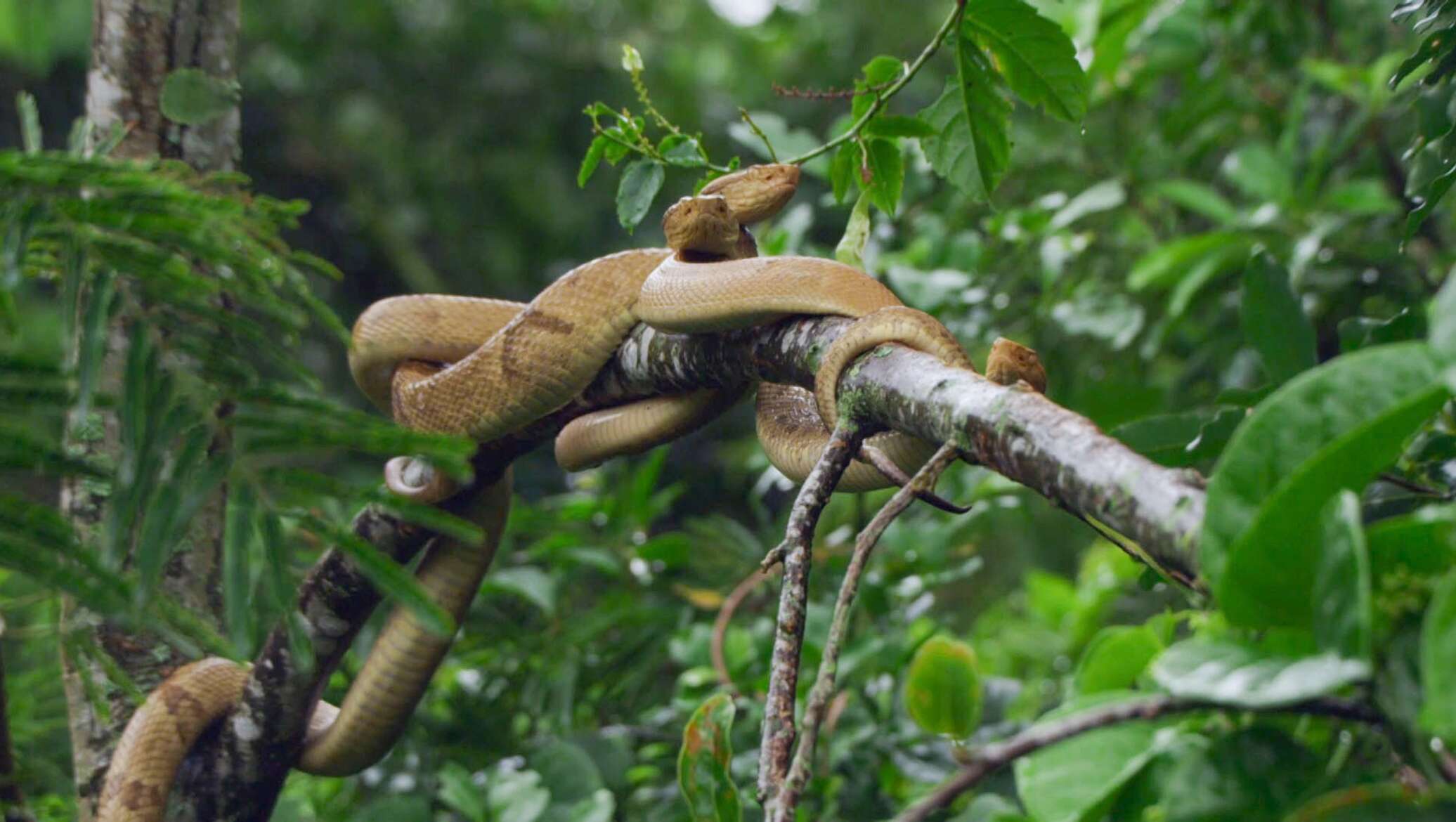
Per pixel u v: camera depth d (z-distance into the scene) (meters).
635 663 1.92
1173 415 1.62
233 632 1.46
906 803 1.78
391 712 1.68
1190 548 1.38
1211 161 2.27
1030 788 1.43
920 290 1.95
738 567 1.95
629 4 5.12
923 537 1.89
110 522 1.47
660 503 1.99
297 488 1.48
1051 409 1.43
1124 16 2.01
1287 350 1.64
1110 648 1.54
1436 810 1.19
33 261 1.58
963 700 1.50
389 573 1.48
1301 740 1.41
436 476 1.65
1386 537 1.31
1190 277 1.97
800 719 1.78
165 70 1.71
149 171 1.52
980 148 1.66
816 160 1.92
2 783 1.58
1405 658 1.25
